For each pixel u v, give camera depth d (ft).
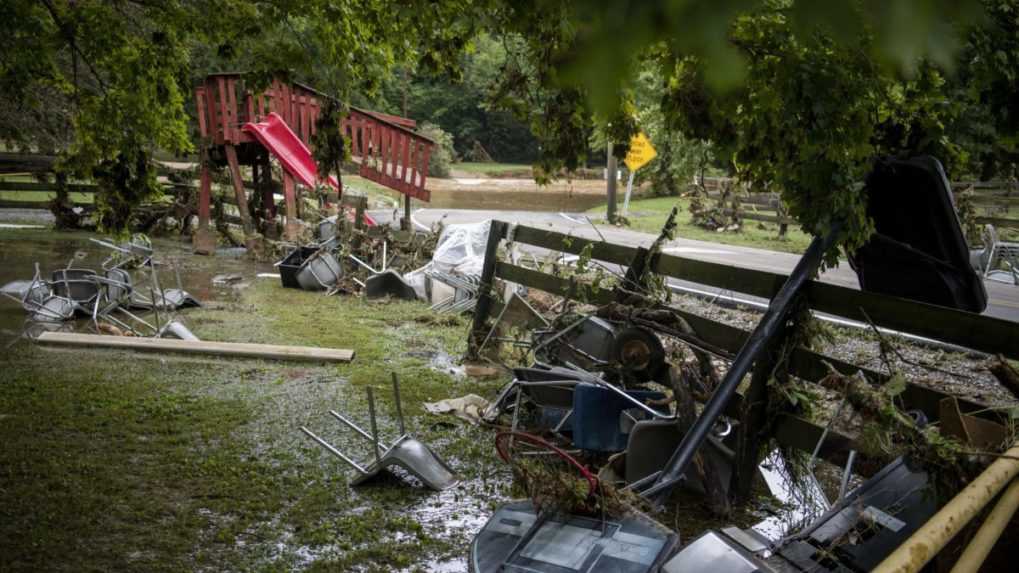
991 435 11.96
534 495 12.30
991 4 11.05
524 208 107.65
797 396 15.66
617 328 20.01
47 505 15.57
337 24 24.94
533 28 14.23
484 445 19.60
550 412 19.86
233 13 24.22
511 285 28.89
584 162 16.99
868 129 13.39
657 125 84.74
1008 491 9.07
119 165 27.45
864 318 14.71
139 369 25.72
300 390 23.99
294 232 52.16
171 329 29.73
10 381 23.65
